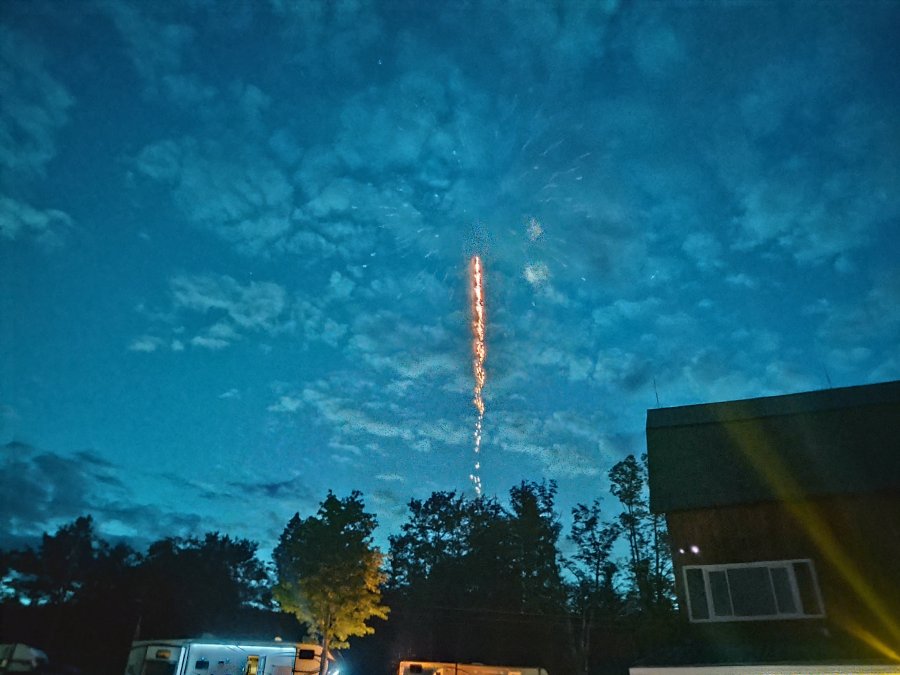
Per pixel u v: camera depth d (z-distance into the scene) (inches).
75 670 1615.4
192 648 1018.1
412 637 1697.8
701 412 861.8
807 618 620.7
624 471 1617.9
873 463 698.8
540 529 1785.2
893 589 617.9
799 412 802.2
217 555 2229.3
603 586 1593.3
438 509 1962.4
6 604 2021.4
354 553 1027.9
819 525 672.4
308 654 1055.6
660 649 623.2
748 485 722.8
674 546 709.9
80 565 2204.7
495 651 1625.2
